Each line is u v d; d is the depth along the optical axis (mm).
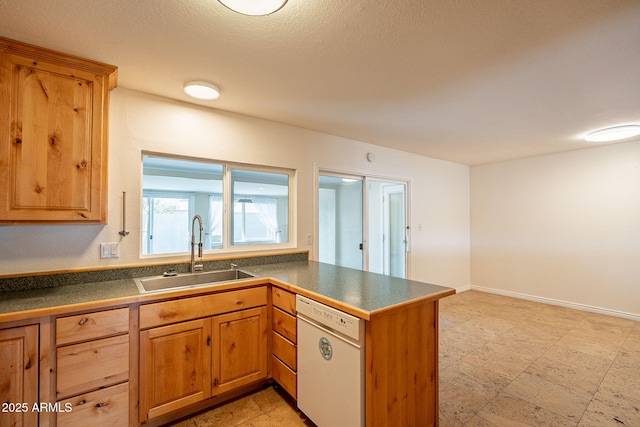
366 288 1839
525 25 1452
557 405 1994
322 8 1324
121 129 2172
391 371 1517
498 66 1854
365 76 1991
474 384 2246
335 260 3533
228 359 1995
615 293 3758
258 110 2619
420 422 1673
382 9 1335
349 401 1485
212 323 1930
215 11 1348
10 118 1556
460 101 2408
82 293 1738
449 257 4844
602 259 3854
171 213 2490
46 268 1922
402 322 1582
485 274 5020
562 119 2818
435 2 1291
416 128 3121
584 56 1730
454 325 3463
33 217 1601
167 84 2111
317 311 1682
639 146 3592
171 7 1318
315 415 1714
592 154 3936
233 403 2045
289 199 3109
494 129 3150
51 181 1652
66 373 1495
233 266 2590
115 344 1620
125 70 1904
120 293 1733
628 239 3668
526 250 4543
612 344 2938
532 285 4477
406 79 2033
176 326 1805
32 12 1348
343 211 3623
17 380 1396
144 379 1705
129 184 2203
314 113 2691
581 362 2578
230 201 2729
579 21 1420
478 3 1298
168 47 1645
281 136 2969
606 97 2307
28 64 1604
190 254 2469
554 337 3111
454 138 3514
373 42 1602
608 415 1889
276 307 2129
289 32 1511
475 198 5168
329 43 1610
